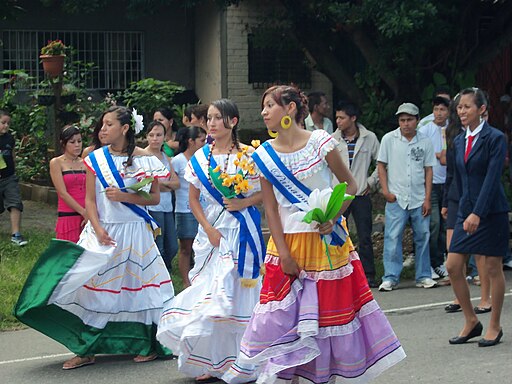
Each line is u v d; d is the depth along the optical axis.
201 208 7.41
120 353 7.87
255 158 6.14
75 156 9.63
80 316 7.80
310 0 15.94
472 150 8.02
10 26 19.31
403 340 8.48
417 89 16.11
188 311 7.30
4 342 8.88
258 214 7.32
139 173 7.86
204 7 19.64
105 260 7.70
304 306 5.92
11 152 12.55
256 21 18.86
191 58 20.42
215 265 7.30
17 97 19.08
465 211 8.05
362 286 6.08
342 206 5.99
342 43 18.30
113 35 20.12
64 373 7.71
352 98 16.94
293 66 19.23
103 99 19.00
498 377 7.23
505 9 16.06
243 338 6.14
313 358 5.89
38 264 7.72
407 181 10.86
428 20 13.92
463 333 8.28
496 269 8.07
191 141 10.12
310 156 6.11
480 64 16.67
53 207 15.89
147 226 7.95
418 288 11.01
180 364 7.25
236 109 7.32
